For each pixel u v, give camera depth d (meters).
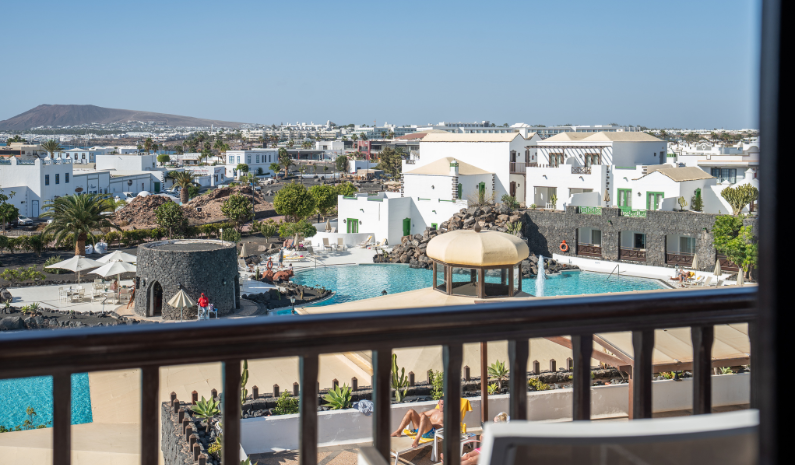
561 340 8.51
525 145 61.03
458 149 62.22
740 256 37.03
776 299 1.55
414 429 9.75
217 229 61.97
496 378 14.38
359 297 36.88
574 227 47.47
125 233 55.50
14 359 1.87
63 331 1.94
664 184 47.81
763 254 1.58
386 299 18.69
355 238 53.91
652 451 1.96
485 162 60.66
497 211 50.28
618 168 52.78
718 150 72.56
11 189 70.75
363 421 11.00
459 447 2.41
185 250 31.08
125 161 102.12
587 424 1.93
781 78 1.51
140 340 2.00
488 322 2.34
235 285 33.22
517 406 2.46
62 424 1.97
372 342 2.26
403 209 55.06
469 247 18.62
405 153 179.00
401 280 41.50
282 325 2.13
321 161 181.38
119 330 1.99
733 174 54.50
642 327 2.54
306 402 2.24
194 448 11.13
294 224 55.75
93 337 1.95
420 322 2.26
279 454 11.11
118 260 35.25
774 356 1.56
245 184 103.38
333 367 17.58
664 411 10.98
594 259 45.94
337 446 10.63
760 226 1.59
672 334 9.84
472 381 14.11
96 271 33.97
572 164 58.34
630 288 38.91
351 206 56.06
